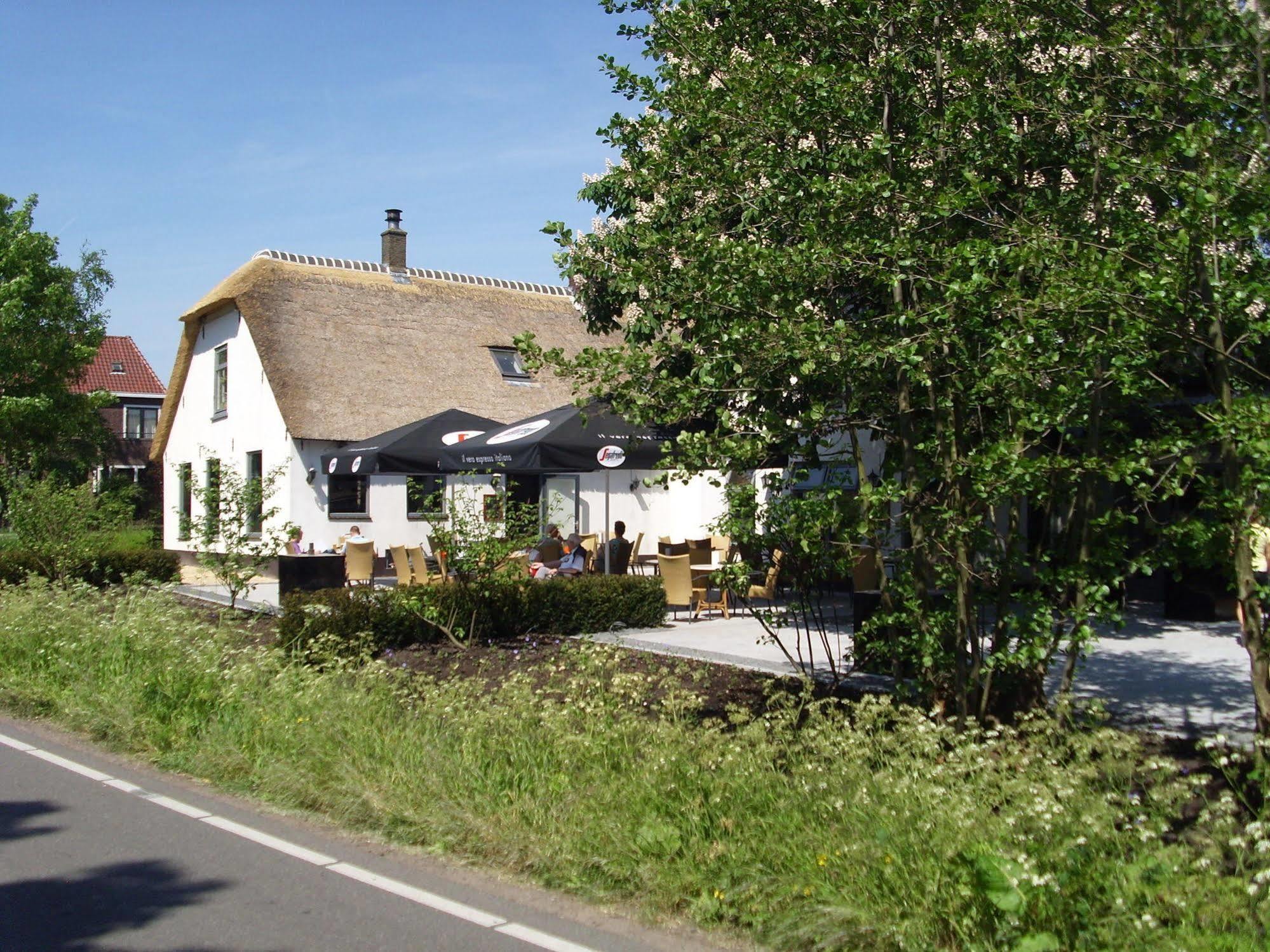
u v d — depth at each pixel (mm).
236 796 7609
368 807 6898
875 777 5566
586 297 13453
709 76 9000
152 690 9477
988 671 6926
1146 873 4664
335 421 24016
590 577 14344
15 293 31859
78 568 19156
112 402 34000
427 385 25906
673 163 8945
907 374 7137
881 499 6770
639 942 5090
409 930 5215
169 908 5500
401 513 25109
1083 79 7457
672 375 8391
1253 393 6137
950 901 4715
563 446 14156
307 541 23750
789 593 10188
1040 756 5746
